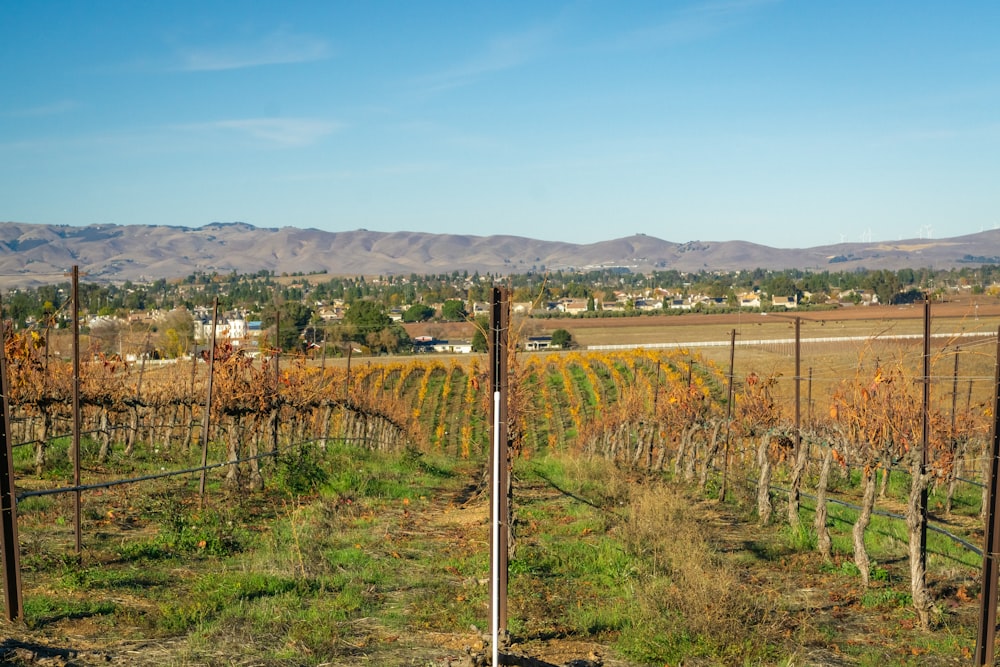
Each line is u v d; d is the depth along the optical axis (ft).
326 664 30.40
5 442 31.94
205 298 594.65
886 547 57.16
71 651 29.45
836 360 161.38
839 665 34.01
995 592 34.35
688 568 42.96
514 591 42.47
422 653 32.17
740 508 70.44
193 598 36.83
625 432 114.01
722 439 80.07
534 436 143.95
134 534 48.60
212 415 67.31
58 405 70.49
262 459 72.23
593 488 79.30
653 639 34.94
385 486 75.92
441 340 315.17
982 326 157.79
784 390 128.57
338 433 112.47
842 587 46.50
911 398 47.75
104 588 37.65
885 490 81.20
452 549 51.49
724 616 36.96
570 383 185.47
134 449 82.28
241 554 46.55
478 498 74.23
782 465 88.79
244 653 30.63
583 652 34.12
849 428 53.83
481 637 34.14
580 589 43.75
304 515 56.85
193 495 61.46
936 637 38.45
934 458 57.77
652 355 211.61
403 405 148.15
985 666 34.35
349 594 39.19
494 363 34.09
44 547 43.32
